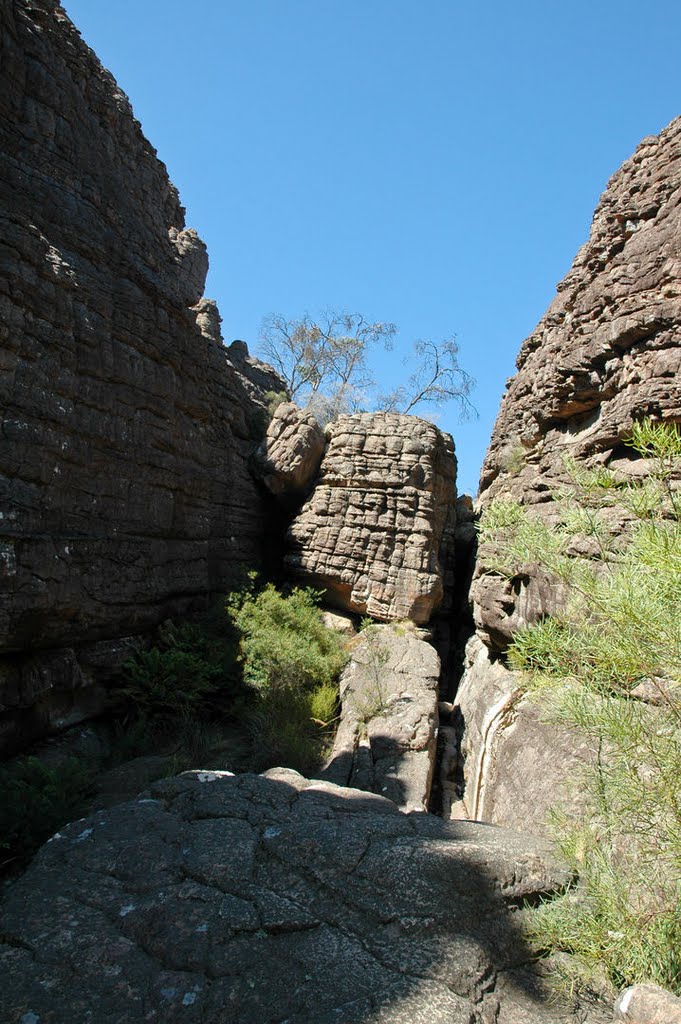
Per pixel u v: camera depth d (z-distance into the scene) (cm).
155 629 1197
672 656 305
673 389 810
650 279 895
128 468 1077
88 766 873
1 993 316
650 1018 295
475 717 1148
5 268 815
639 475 788
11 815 629
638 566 335
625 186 1027
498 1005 323
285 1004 310
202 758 964
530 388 1294
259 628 1338
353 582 1620
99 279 1022
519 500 1185
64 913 376
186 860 417
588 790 437
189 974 329
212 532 1503
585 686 352
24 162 929
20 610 809
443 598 1761
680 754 316
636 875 356
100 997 317
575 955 336
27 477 841
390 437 1728
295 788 553
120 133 1222
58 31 1051
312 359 3359
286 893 385
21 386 838
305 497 1764
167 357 1202
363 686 1280
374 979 324
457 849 411
